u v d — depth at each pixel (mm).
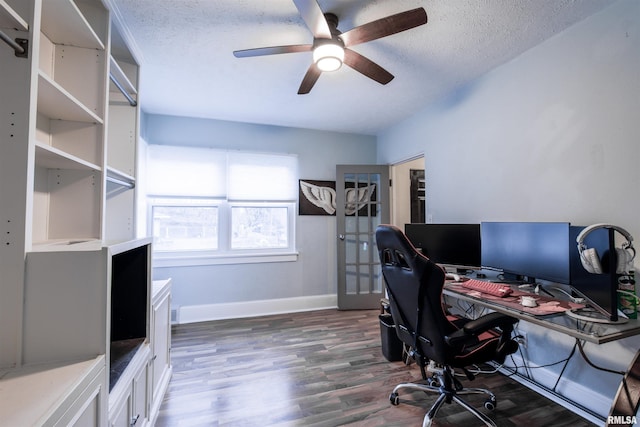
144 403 1420
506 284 1877
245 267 3357
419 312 1420
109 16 1417
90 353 919
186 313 3115
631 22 1437
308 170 3678
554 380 1791
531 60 1938
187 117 3217
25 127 861
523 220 1983
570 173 1702
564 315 1324
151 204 3090
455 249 2293
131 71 1895
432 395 1813
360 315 3371
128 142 1814
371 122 3461
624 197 1464
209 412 1651
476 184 2375
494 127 2209
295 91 2598
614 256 1229
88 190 1369
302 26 1722
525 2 1515
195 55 2025
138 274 1493
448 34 1791
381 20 1393
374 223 3799
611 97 1515
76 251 916
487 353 1453
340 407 1695
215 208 3314
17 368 849
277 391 1851
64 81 1333
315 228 3676
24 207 867
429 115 2951
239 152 3363
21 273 870
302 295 3592
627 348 1455
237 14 1609
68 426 729
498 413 1630
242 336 2729
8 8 784
